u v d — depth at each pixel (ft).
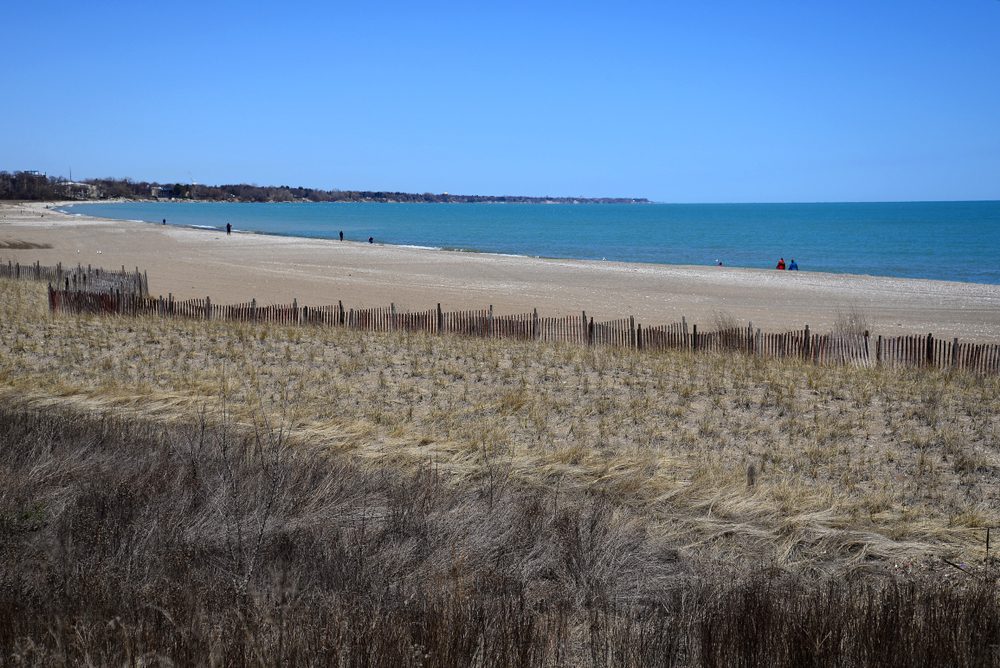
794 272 176.24
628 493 32.04
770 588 20.17
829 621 17.75
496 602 19.52
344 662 15.69
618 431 43.42
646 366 60.23
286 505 25.44
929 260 240.32
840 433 42.19
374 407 48.47
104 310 85.30
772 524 28.53
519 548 23.57
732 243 332.19
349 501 26.89
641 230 454.81
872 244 319.68
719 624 17.76
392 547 22.94
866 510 30.37
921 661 16.51
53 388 50.90
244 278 152.46
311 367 60.54
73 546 21.61
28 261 174.29
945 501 32.01
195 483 27.07
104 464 29.25
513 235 393.29
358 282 148.56
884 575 24.49
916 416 45.37
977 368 57.98
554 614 19.15
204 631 16.83
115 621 16.84
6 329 74.18
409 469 34.12
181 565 20.80
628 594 21.40
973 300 128.16
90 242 236.84
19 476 26.58
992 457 37.78
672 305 121.80
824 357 64.13
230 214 655.35
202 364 61.41
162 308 84.99
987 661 16.87
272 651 16.01
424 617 17.69
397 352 66.23
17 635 16.34
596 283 151.12
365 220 593.42
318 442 39.32
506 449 38.86
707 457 38.22
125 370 58.03
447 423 44.47
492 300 125.29
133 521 23.30
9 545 21.04
